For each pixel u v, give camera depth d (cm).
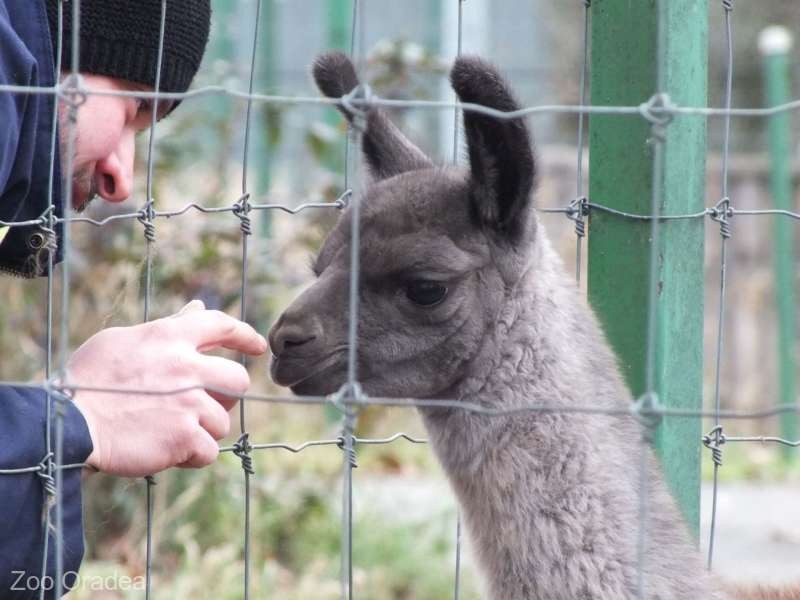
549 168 3856
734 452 3666
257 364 2408
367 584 2036
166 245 2036
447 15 4500
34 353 2105
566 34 5366
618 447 1159
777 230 3503
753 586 1372
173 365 1022
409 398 1218
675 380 1246
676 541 1148
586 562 1130
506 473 1171
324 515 2164
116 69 1148
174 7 1173
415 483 2602
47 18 1048
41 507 962
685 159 1237
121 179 1212
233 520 2050
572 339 1203
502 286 1207
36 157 1054
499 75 1116
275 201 2603
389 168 1355
